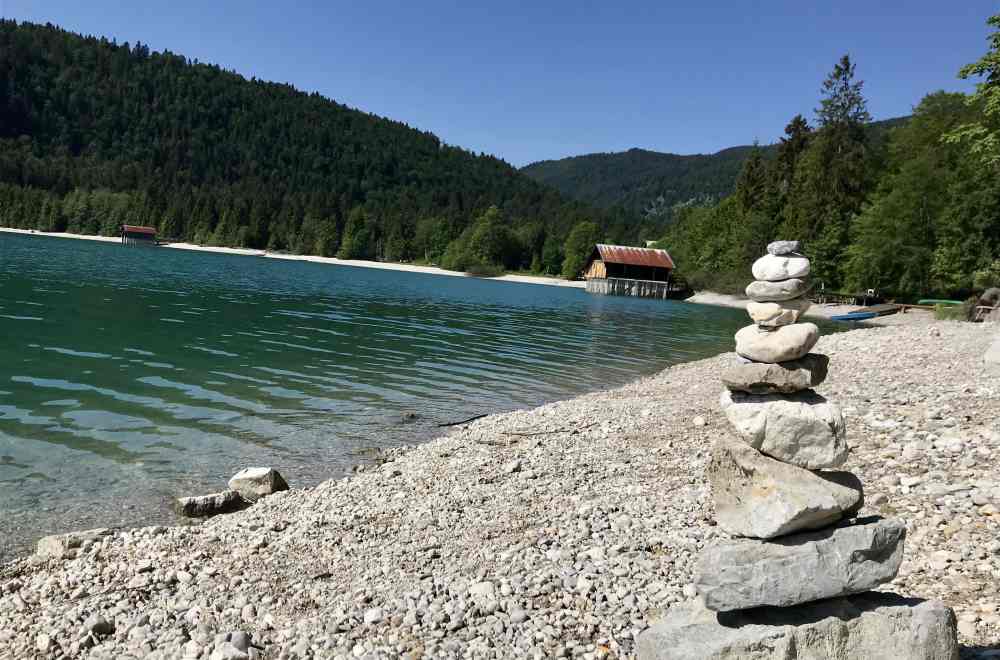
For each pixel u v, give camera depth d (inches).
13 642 212.7
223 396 624.4
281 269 3686.0
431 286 3216.0
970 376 529.7
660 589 223.6
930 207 2197.3
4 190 6688.0
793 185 3380.9
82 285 1652.3
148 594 244.4
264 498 369.4
